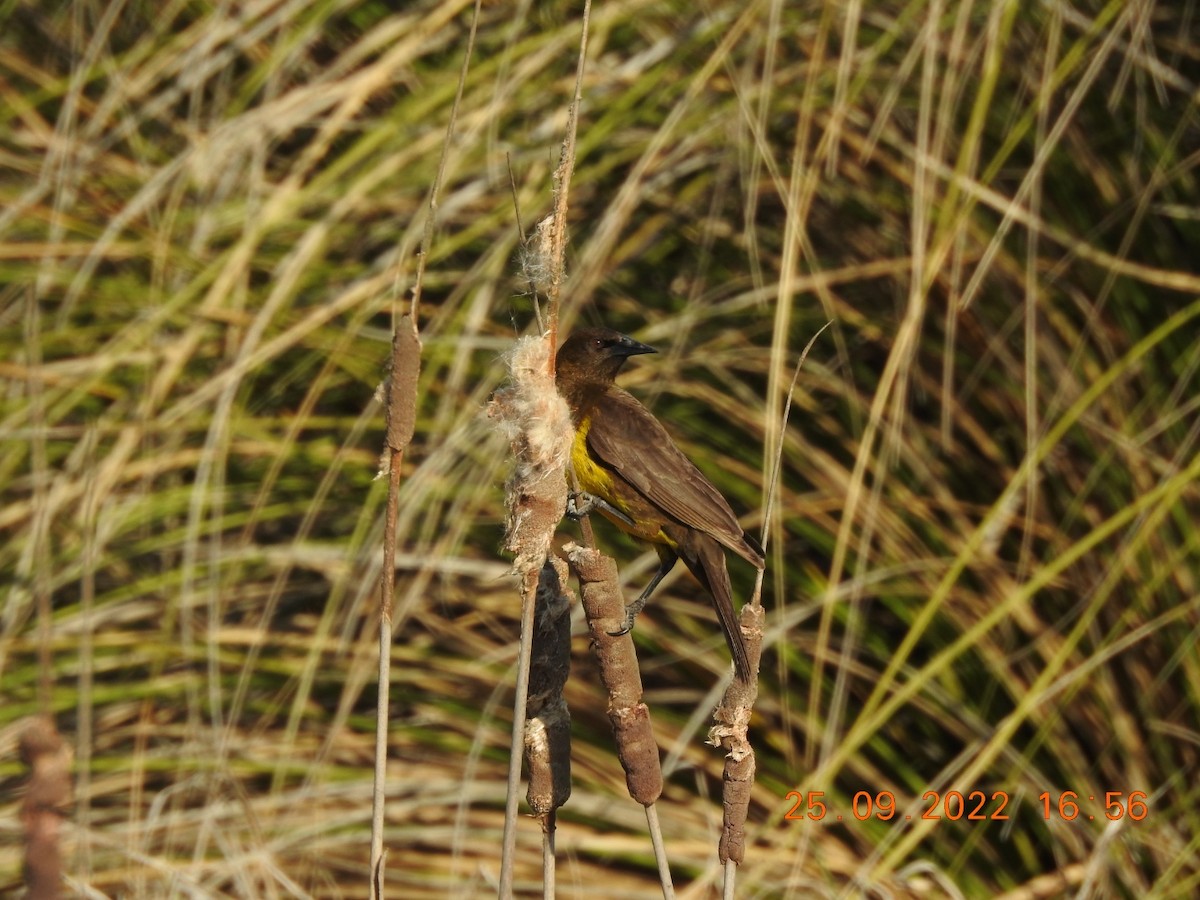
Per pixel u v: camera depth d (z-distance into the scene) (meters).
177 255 10.98
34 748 3.71
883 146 11.30
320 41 12.23
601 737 10.77
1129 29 11.34
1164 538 10.60
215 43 11.79
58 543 10.48
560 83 11.28
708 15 11.24
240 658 10.71
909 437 11.04
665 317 11.40
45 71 12.61
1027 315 10.28
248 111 11.67
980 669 10.75
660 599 11.14
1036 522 10.98
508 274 11.04
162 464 10.53
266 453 11.02
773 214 11.56
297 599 11.47
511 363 4.80
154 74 11.64
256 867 9.47
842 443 11.09
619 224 10.70
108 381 11.02
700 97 11.34
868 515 10.18
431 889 9.87
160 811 10.10
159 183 10.96
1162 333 10.23
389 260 11.04
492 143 10.63
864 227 11.48
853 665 10.52
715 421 11.26
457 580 11.16
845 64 10.34
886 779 10.81
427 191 11.10
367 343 10.95
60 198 10.96
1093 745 10.72
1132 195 11.15
